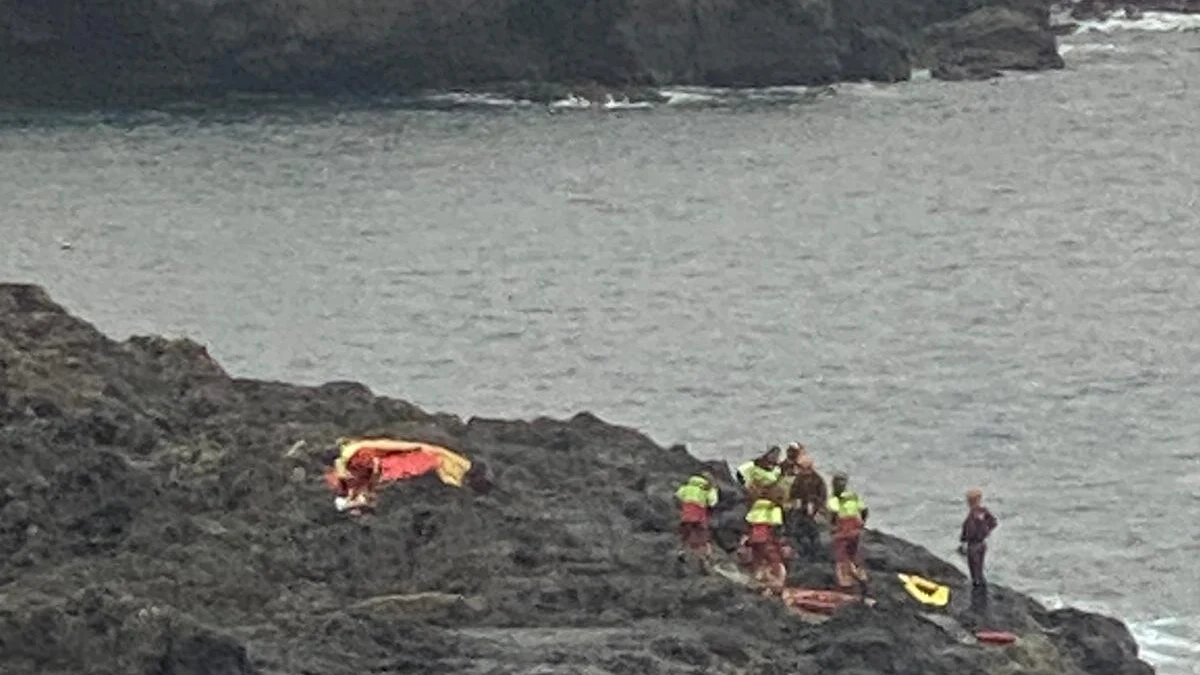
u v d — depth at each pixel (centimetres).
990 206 16575
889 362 12238
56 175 17488
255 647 6297
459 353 12512
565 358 12362
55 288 14250
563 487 7619
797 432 10919
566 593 6825
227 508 7138
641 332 12950
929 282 14250
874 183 17288
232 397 7938
